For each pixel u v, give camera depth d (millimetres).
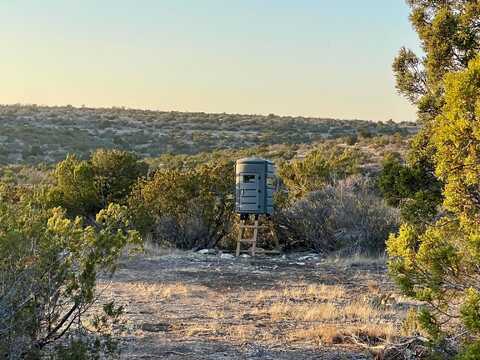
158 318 10219
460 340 6723
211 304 11539
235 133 85562
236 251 19109
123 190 22297
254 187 19500
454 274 6301
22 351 6539
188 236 20641
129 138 76562
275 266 16688
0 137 66312
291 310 10820
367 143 54125
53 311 7066
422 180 10188
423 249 6414
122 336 8961
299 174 24891
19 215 6887
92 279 7145
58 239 6949
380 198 19281
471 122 6551
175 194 20594
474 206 6848
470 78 6566
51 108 104125
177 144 74188
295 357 8125
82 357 6840
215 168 21453
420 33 10383
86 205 21812
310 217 19453
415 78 10773
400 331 8883
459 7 10367
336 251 18484
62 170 22047
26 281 6559
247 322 10062
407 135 62781
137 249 8641
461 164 6734
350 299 12055
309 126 91312
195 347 8531
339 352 8320
